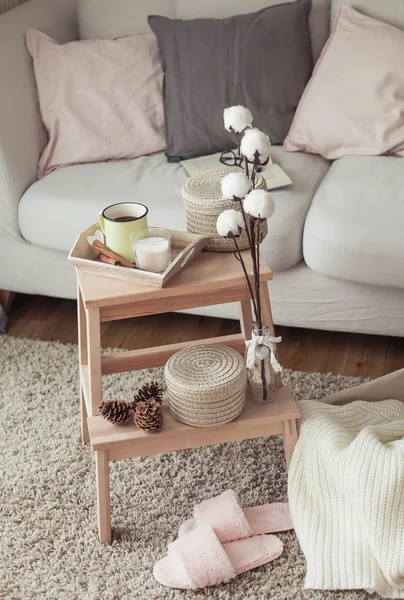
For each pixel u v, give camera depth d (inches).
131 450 63.1
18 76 94.2
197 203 64.2
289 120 95.7
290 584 61.4
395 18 93.8
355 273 79.0
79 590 61.8
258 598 60.3
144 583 62.0
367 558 59.9
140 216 63.3
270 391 64.7
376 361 86.7
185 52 95.2
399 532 58.9
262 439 75.8
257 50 94.3
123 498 70.1
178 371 62.7
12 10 101.3
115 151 96.0
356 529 61.3
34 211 88.4
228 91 94.6
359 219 78.1
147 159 96.3
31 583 62.6
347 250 77.9
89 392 67.7
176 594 61.0
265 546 64.1
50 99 95.8
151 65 98.0
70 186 89.7
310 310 85.4
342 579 59.6
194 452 74.8
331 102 91.1
